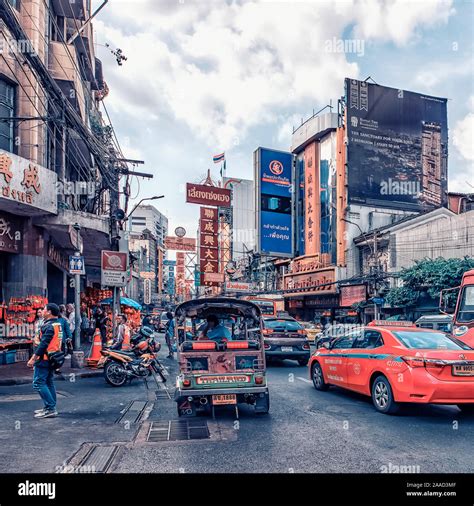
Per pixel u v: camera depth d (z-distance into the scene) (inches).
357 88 1440.7
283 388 394.3
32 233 613.0
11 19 393.7
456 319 408.5
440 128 1521.9
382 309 1159.0
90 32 833.5
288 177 1627.7
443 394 259.1
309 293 1464.1
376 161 1432.1
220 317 362.6
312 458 197.5
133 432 243.9
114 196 788.0
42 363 280.8
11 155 507.2
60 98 496.4
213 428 252.7
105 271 678.5
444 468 184.9
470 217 986.7
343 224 1389.0
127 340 513.3
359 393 348.5
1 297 582.6
